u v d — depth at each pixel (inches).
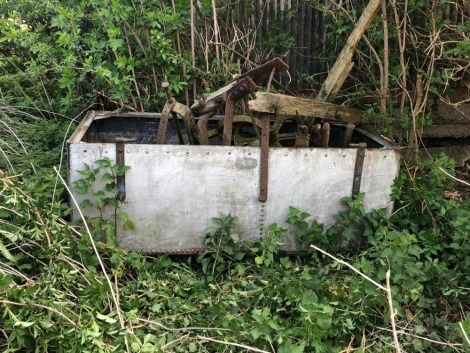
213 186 116.3
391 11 151.2
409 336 93.3
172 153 112.7
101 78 144.7
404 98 150.1
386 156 120.3
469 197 159.2
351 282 96.3
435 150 178.4
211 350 89.7
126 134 152.2
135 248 118.9
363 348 84.4
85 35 149.9
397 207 128.8
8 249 93.0
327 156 117.9
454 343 91.3
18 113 173.3
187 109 134.0
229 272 113.4
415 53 158.9
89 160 111.6
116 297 92.0
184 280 109.0
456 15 165.0
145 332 90.9
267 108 117.5
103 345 77.5
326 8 155.9
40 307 77.9
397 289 94.3
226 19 163.0
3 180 94.6
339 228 121.3
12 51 195.5
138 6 147.3
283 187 118.8
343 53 135.0
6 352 74.0
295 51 177.6
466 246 105.3
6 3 179.0
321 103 127.1
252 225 120.3
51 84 180.1
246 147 114.7
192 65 154.3
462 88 176.4
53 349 78.1
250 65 164.9
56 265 90.1
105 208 114.4
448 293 97.0
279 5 170.9
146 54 150.9
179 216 117.6
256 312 89.0
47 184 111.3
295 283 98.7
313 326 82.4
